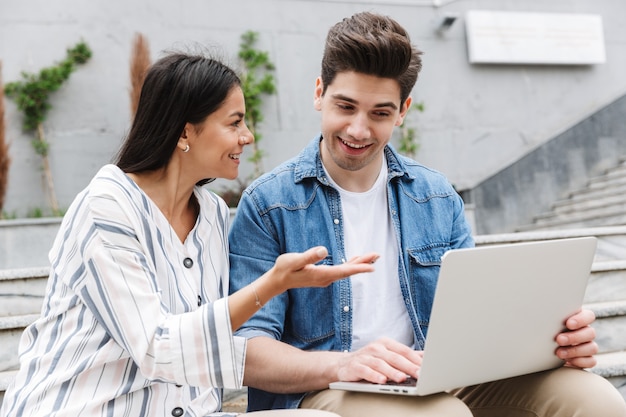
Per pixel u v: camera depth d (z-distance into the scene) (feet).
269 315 5.16
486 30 22.22
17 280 9.21
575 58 22.98
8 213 17.93
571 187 22.03
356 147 5.34
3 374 7.52
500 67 22.58
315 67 20.94
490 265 4.07
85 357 4.09
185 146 4.56
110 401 4.06
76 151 18.78
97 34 19.21
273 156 20.35
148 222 4.35
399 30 5.37
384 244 5.65
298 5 20.93
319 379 4.73
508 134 22.43
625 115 22.90
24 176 18.26
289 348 4.91
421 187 5.90
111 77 19.22
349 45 5.09
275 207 5.56
